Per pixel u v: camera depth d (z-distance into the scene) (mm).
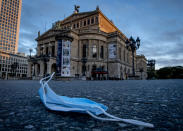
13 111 2412
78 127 1651
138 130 1566
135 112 2434
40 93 3037
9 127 1632
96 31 51125
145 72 93438
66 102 2236
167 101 3604
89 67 48562
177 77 81438
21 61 101688
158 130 1570
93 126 1694
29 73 49469
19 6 109000
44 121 1867
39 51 58719
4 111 2406
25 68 104438
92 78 42656
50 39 53375
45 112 2354
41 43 57938
